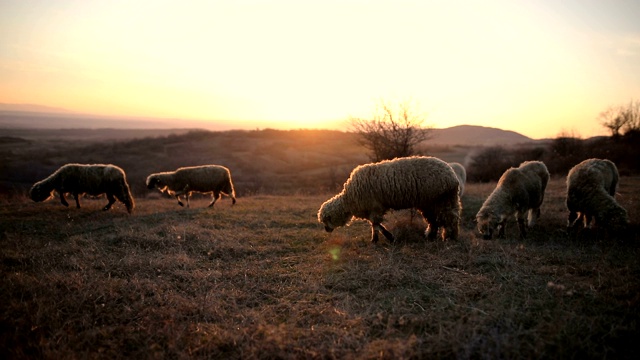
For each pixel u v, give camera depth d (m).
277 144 48.69
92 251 7.21
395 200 7.48
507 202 7.63
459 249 6.84
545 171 8.67
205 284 5.62
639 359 3.37
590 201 7.39
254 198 16.14
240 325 4.37
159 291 5.33
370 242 7.92
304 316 4.61
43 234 9.05
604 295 4.57
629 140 30.20
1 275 5.87
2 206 12.97
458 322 4.10
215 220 10.23
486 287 5.04
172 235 8.27
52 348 3.92
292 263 6.73
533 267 5.72
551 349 3.57
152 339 4.12
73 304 4.84
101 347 3.99
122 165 38.62
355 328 4.22
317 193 18.62
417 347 3.69
